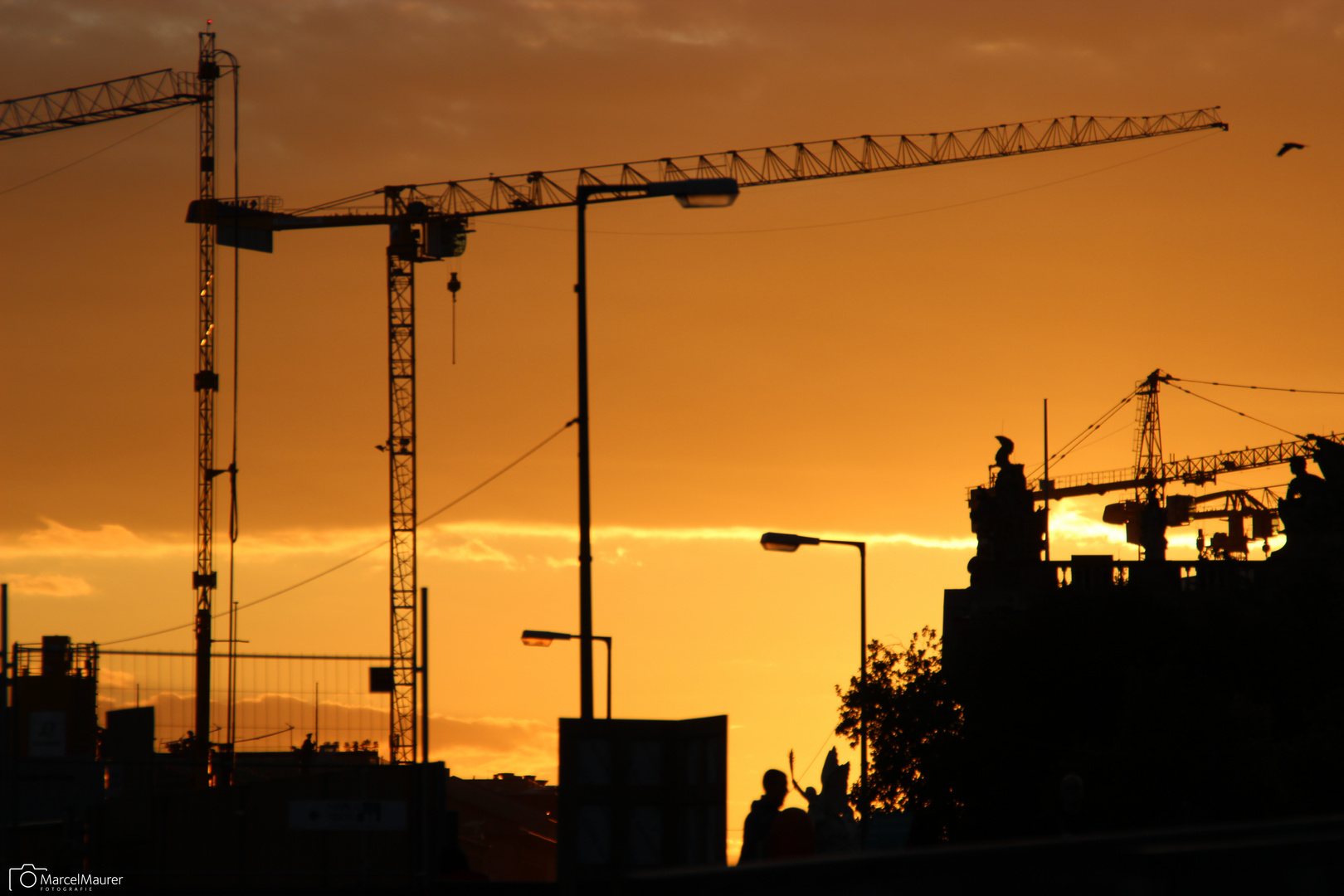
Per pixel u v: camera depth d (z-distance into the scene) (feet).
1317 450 595.06
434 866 142.00
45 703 147.43
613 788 111.86
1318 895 51.52
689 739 111.86
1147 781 319.68
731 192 179.63
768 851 126.11
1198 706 329.31
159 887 144.05
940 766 375.66
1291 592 427.33
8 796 144.77
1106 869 52.54
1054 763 367.86
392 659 149.18
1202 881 50.31
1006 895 51.49
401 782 142.61
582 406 179.83
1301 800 316.81
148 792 147.13
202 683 148.56
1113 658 376.48
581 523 176.24
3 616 144.66
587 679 171.63
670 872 56.34
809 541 338.34
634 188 181.78
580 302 181.68
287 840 145.28
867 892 51.98
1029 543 637.30
